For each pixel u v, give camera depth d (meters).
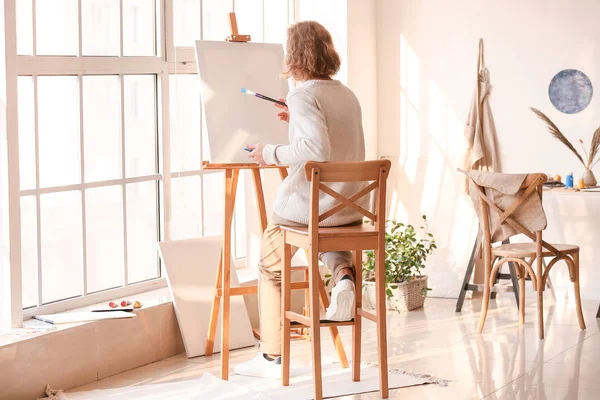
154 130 5.35
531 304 6.24
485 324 5.65
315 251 3.88
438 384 4.30
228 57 4.66
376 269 4.04
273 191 6.04
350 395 4.13
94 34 4.89
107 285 5.03
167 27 5.38
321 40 4.04
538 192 5.29
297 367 4.62
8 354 3.99
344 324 4.25
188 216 5.64
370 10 6.83
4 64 4.12
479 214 5.51
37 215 4.55
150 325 4.82
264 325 4.44
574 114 6.34
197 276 5.12
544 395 4.09
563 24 6.34
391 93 6.91
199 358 4.93
